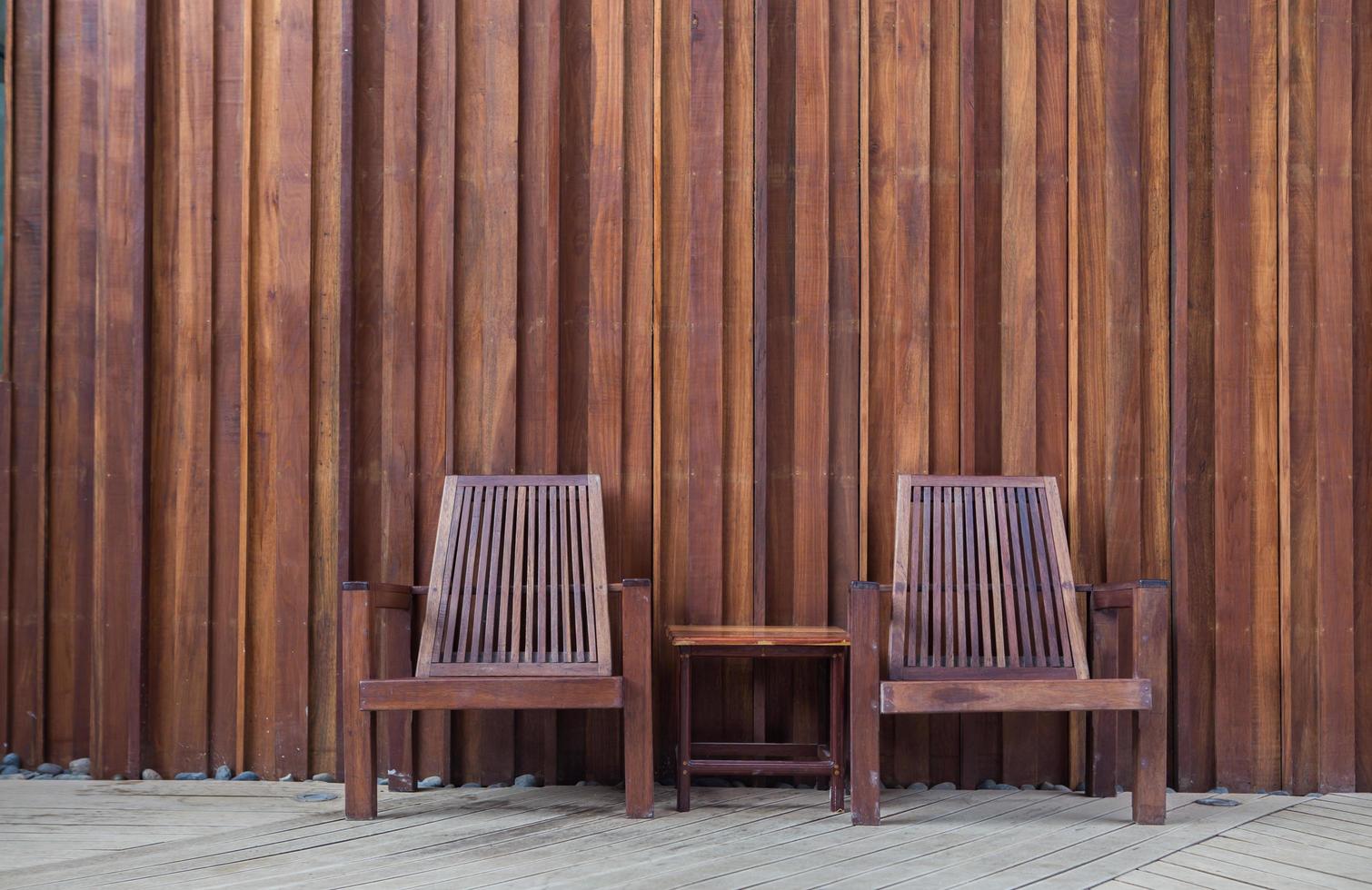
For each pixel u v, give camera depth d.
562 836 2.56
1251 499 3.25
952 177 3.33
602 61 3.32
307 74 3.31
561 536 3.08
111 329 3.29
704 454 3.27
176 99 3.34
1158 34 3.34
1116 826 2.71
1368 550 3.24
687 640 2.79
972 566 3.02
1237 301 3.26
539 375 3.31
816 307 3.29
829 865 2.32
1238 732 3.18
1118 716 3.21
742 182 3.33
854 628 2.71
